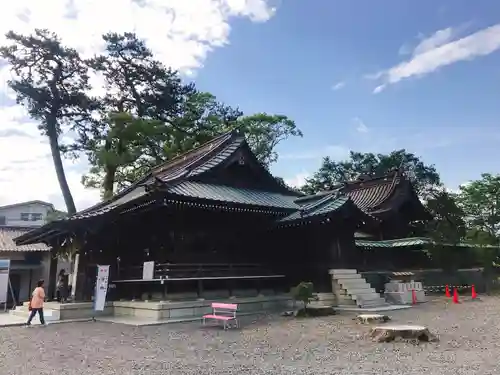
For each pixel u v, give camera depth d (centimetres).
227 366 794
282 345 1020
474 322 1397
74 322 1550
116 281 1745
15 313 1861
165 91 3519
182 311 1534
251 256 2041
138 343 1068
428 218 3145
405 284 2172
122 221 1805
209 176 2009
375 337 1079
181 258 1686
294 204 2189
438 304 2069
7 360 889
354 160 6762
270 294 1986
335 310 1772
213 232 1858
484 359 830
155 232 1739
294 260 2133
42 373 763
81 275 1928
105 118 3241
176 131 3612
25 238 1986
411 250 2933
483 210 4459
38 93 3009
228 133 2259
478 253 3083
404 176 3153
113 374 741
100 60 3306
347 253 2161
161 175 2191
